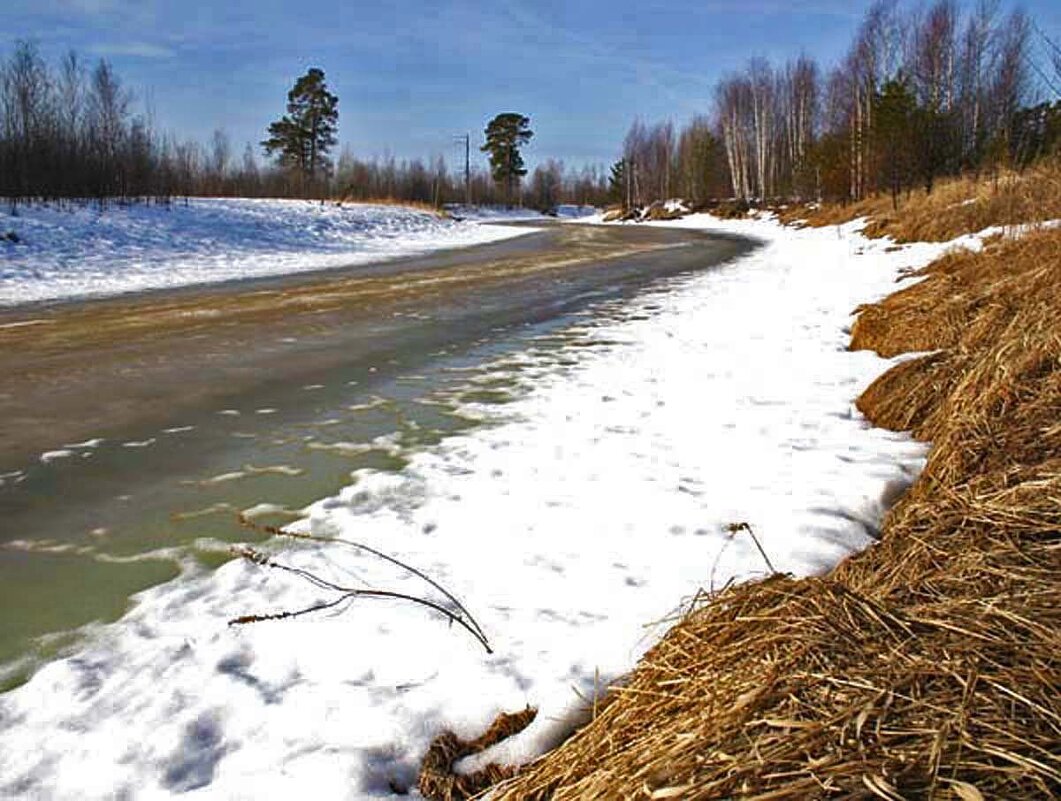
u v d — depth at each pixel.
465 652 2.48
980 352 4.75
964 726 1.41
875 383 5.09
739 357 6.68
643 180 66.75
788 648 1.75
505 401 5.56
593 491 3.80
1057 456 3.16
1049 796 1.26
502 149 68.00
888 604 2.00
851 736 1.42
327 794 1.89
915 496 3.51
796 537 3.20
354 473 4.14
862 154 28.77
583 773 1.67
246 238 22.33
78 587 2.98
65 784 1.97
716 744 1.49
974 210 12.85
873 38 32.84
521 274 14.84
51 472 4.17
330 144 53.16
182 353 7.29
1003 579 2.13
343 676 2.39
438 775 1.97
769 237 25.67
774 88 48.47
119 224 20.22
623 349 7.32
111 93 25.22
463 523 3.47
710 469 4.05
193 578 3.04
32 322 9.15
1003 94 26.14
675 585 2.85
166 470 4.21
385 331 8.52
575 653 2.44
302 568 3.09
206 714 2.22
